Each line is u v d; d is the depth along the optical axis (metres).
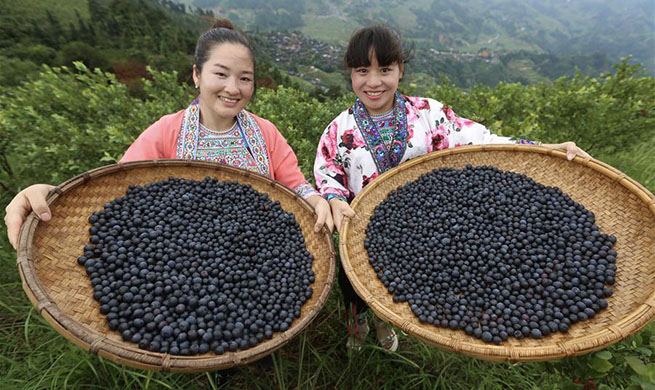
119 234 3.50
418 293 3.47
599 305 3.19
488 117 7.95
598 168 4.18
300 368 3.90
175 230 3.62
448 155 4.74
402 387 3.94
